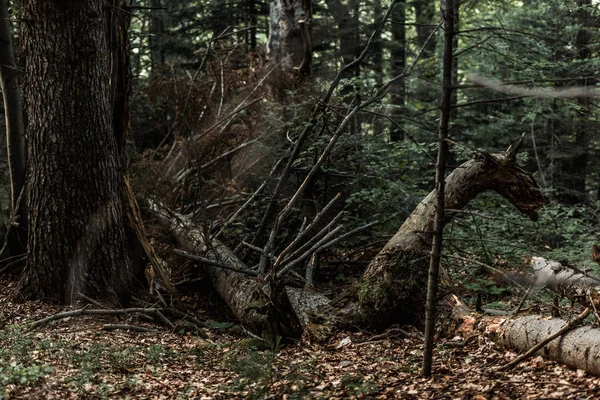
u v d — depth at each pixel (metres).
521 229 12.11
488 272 9.79
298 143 10.28
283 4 14.68
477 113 18.44
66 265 9.06
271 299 7.76
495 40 8.79
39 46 8.84
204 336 8.22
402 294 7.80
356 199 10.57
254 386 5.71
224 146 12.35
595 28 14.54
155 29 23.36
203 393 5.65
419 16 22.14
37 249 9.13
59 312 8.60
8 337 7.04
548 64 9.55
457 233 11.00
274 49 14.85
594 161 17.50
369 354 6.98
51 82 8.86
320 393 5.48
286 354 7.23
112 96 9.47
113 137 9.41
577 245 11.37
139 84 15.63
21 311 8.60
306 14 14.69
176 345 7.56
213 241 10.05
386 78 20.62
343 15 18.53
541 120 16.34
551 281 8.38
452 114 17.91
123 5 9.84
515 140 17.25
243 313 8.12
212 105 13.34
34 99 8.99
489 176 7.88
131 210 9.62
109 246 9.20
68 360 6.33
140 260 9.67
